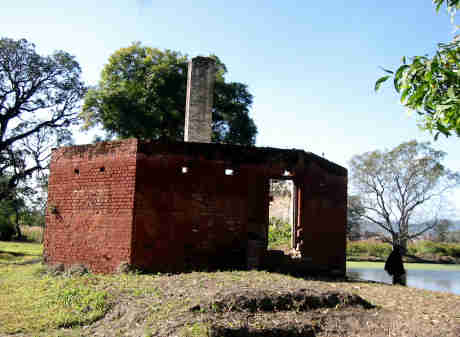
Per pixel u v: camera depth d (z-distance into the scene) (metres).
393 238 37.47
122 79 24.70
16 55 27.28
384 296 8.69
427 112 4.68
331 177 12.76
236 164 11.31
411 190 36.72
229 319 6.25
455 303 8.15
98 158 11.61
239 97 26.36
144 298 7.46
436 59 4.23
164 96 23.72
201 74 15.36
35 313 7.62
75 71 29.58
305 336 6.21
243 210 11.15
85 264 11.24
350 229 41.94
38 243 34.16
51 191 12.64
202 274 9.00
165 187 10.80
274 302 6.86
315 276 11.24
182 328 5.87
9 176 31.28
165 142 10.98
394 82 4.48
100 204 11.28
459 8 4.81
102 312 7.30
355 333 6.41
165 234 10.62
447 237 40.03
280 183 18.88
